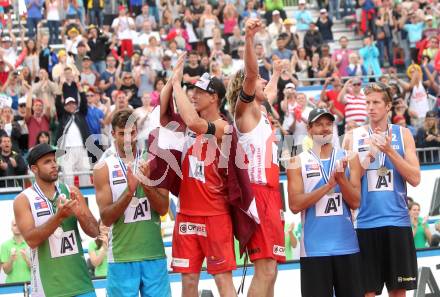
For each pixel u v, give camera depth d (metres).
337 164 11.61
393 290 12.27
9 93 24.23
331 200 12.02
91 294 11.62
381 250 12.24
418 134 22.58
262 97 11.70
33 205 11.38
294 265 14.99
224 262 11.23
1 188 18.84
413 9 30.23
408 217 12.38
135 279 11.85
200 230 11.32
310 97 25.06
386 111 12.26
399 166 11.93
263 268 11.34
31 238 11.16
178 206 11.55
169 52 26.67
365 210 12.30
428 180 20.56
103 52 26.61
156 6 29.88
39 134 20.59
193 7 29.98
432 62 28.08
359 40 31.36
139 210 11.88
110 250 11.98
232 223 11.41
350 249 11.99
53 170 11.41
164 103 11.53
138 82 24.58
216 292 14.60
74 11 29.05
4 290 13.96
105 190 11.83
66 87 21.98
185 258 11.38
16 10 30.00
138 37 28.23
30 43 26.30
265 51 27.98
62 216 11.02
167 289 12.09
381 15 30.16
